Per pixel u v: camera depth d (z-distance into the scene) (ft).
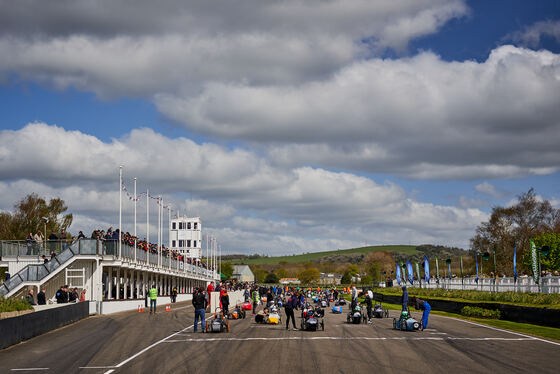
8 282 136.98
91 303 131.85
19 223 274.16
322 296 235.81
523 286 133.39
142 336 87.76
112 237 151.43
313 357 63.26
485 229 311.47
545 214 297.53
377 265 562.66
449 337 82.89
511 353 65.57
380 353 66.18
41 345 77.92
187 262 267.18
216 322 92.68
